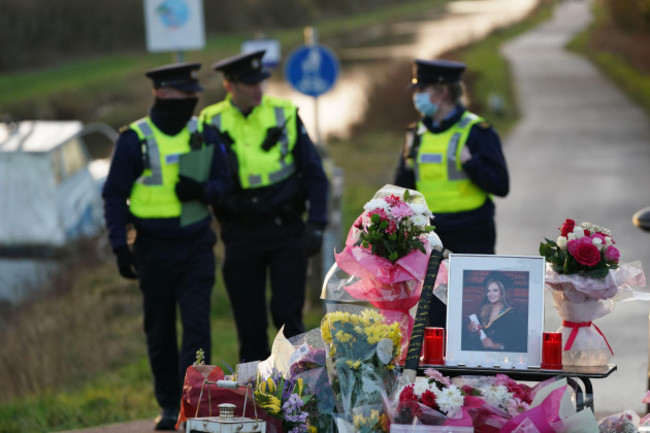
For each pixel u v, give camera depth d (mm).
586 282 6148
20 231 26344
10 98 66250
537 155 31281
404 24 121625
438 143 9969
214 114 10578
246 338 10820
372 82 44344
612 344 12367
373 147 37094
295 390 5969
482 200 10031
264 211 10398
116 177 9758
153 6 16281
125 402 12398
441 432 5660
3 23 84375
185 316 9805
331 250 15836
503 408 5824
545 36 92000
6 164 26828
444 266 6582
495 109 42000
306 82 20203
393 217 6570
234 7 118250
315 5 136750
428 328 6176
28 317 18281
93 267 23766
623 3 78188
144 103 66750
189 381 5844
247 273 10586
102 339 16375
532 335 6086
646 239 19047
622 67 59531
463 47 77188
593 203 23109
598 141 34062
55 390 14273
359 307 6301
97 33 93188
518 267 6184
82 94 67500
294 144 10531
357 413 5895
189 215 9867
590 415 5551
